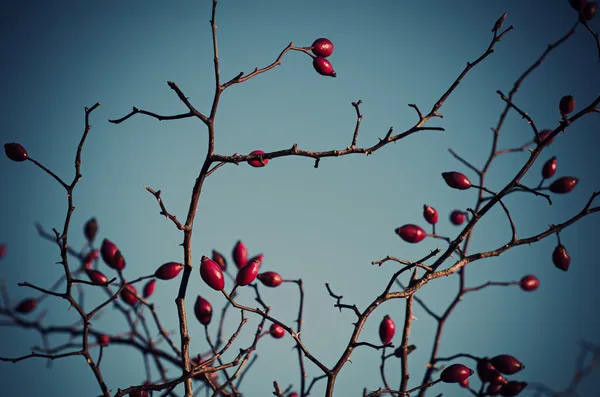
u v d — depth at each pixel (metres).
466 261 1.13
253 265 1.11
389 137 1.12
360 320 1.11
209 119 1.10
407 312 1.16
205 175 1.11
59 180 1.13
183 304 1.11
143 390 1.10
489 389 1.17
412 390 1.12
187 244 1.10
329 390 1.10
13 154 1.12
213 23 1.10
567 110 1.13
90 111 1.14
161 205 1.09
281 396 1.13
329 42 1.16
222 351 1.11
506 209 1.13
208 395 1.18
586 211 1.14
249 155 1.11
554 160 1.19
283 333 1.21
